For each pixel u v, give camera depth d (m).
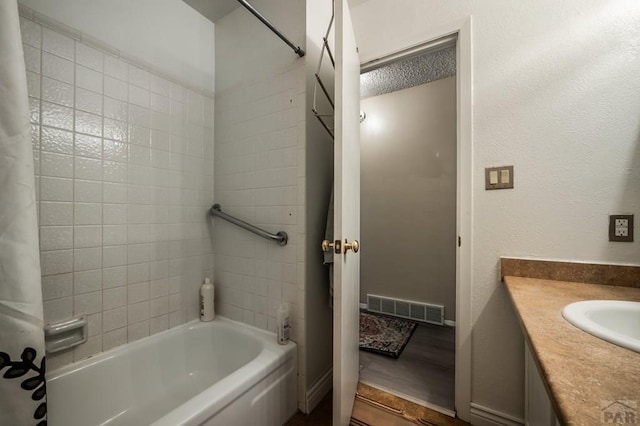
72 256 1.08
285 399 1.21
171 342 1.37
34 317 0.73
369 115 2.59
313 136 1.37
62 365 1.04
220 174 1.63
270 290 1.42
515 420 1.08
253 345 1.34
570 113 1.00
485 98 1.14
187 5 1.52
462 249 1.18
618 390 0.35
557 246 1.02
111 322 1.20
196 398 0.87
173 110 1.46
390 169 2.50
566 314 0.62
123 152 1.25
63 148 1.06
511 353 1.10
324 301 1.46
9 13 0.72
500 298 1.12
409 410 1.27
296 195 1.33
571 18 1.00
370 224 2.59
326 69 1.49
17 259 0.71
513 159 1.09
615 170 0.93
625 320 0.68
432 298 2.32
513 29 1.09
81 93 1.11
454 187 2.25
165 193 1.42
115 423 1.12
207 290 1.55
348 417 1.14
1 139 0.70
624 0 0.93
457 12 1.20
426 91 2.35
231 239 1.58
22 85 0.74
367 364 1.67
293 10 1.35
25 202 0.73
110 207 1.20
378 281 2.55
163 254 1.41
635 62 0.91
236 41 1.57
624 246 0.93
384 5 1.38
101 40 1.17
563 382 0.37
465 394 1.18
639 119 0.90
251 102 1.50
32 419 0.72
